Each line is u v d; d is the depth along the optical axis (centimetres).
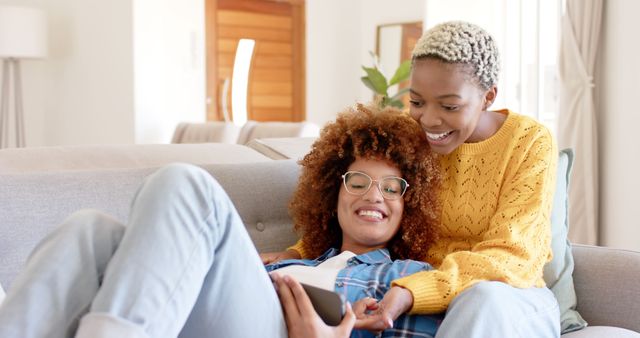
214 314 120
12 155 179
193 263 113
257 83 675
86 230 114
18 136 574
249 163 194
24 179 153
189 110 607
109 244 117
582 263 180
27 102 584
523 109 561
